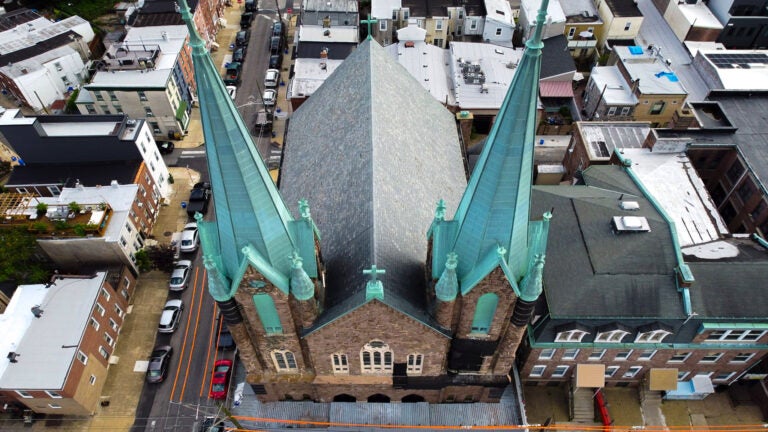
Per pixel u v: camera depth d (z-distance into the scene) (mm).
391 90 50875
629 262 47344
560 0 96062
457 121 63969
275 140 83812
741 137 64812
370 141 41875
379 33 94188
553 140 83188
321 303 38188
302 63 82938
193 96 91250
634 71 80750
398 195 41875
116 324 59875
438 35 94812
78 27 95750
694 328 46938
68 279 56625
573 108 84750
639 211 51031
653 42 91938
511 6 97000
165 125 82812
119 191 65125
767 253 50656
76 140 66875
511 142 27234
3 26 94625
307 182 50031
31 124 65438
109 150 68000
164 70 80438
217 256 33500
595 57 92875
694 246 52344
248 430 49250
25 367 50312
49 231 59688
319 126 54156
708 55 82875
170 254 64688
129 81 78375
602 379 51000
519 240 32781
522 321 36938
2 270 56719
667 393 53875
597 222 50156
